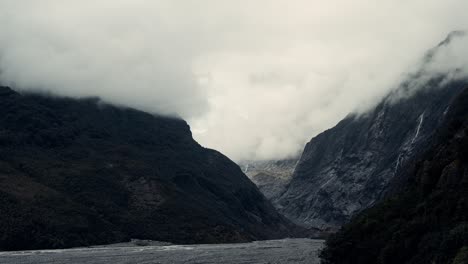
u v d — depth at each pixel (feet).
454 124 375.86
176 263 487.20
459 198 267.59
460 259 210.38
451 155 312.91
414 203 323.16
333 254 354.95
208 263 485.56
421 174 344.69
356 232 348.38
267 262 484.33
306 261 488.85
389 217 331.98
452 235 234.58
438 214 274.77
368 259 312.50
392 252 280.31
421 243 263.29
